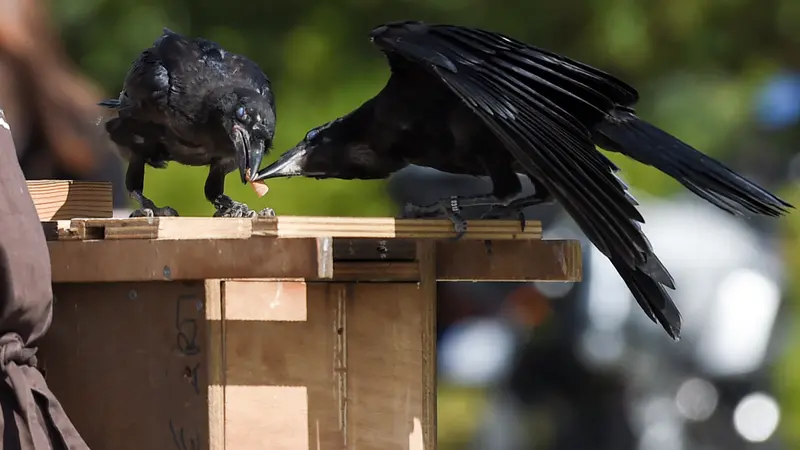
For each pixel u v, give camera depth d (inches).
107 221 293.7
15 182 264.8
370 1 750.5
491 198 350.3
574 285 810.2
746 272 808.9
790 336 804.0
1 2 438.6
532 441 821.2
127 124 370.9
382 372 317.7
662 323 315.0
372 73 732.0
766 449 777.6
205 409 293.4
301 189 714.2
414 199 884.6
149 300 299.1
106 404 304.2
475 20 767.1
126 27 743.7
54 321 309.3
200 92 363.9
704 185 356.2
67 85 460.1
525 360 825.5
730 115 817.5
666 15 780.0
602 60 789.9
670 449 778.8
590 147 316.5
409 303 320.5
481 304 961.5
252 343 300.2
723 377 780.0
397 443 318.3
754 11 806.5
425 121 350.6
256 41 745.0
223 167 380.5
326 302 311.7
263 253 270.4
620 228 300.5
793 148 979.3
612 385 789.2
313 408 309.4
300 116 712.4
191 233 290.8
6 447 262.7
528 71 327.9
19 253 260.2
